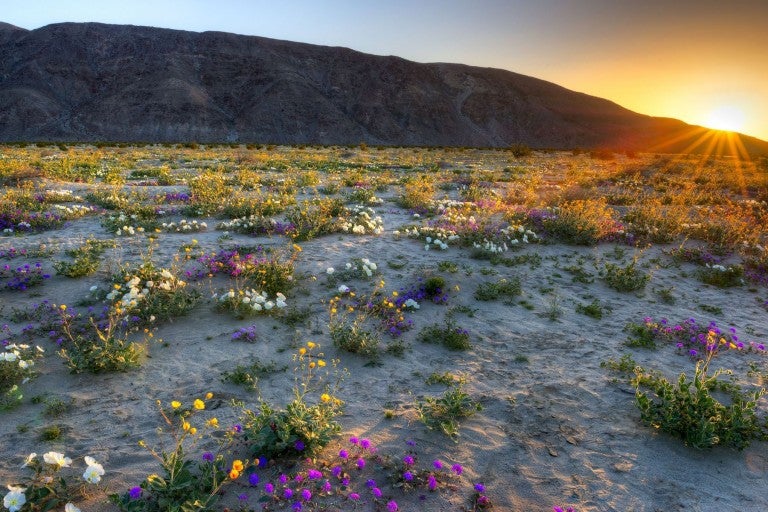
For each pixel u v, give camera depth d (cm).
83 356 534
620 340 661
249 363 555
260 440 389
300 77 18100
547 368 575
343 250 960
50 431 421
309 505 348
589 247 1095
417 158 4294
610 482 392
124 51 17800
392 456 407
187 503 317
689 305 812
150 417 453
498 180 2409
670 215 1330
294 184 1864
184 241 984
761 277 946
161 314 637
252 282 762
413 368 566
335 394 503
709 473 409
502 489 380
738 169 3575
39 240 969
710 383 503
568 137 19225
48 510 337
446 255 970
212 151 4931
